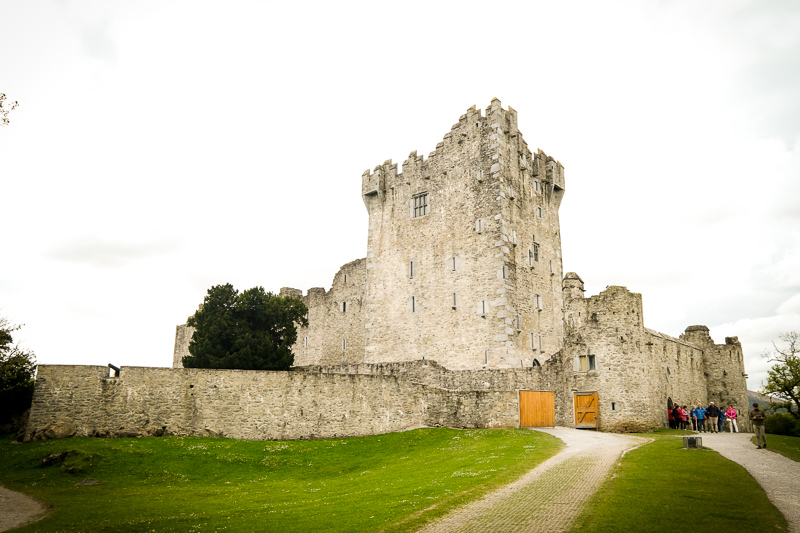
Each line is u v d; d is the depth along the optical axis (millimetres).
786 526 16734
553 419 42375
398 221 59750
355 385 42406
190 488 29312
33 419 36125
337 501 23359
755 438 34875
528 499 20625
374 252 60719
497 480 23688
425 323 55094
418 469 29531
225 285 55344
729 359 62156
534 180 59250
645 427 39031
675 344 53375
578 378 41438
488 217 53156
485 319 51344
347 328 68500
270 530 19125
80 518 22734
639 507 18922
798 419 51656
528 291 54375
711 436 37281
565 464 26219
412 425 44156
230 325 52719
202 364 50469
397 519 19094
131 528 20594
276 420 39750
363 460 35344
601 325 41250
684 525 17078
